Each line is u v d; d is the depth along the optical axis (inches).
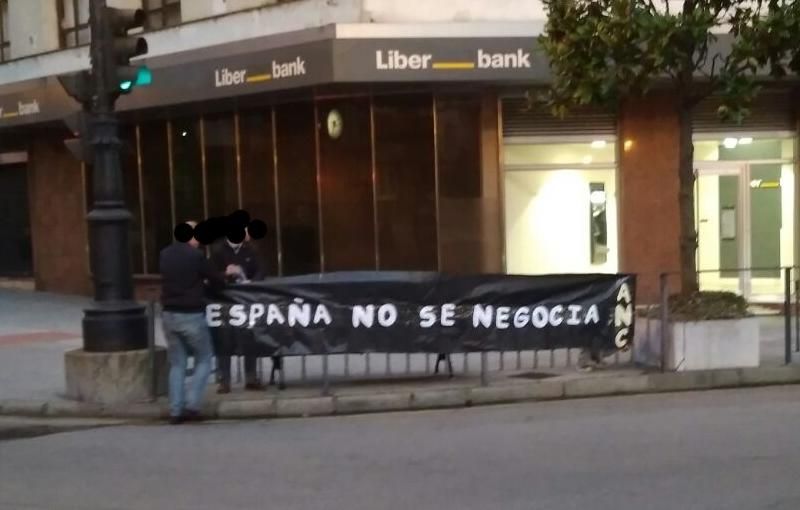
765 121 702.5
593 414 401.1
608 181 690.2
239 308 427.2
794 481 291.9
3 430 392.5
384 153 670.5
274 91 647.8
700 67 483.8
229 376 438.6
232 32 696.4
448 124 663.8
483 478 303.7
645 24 434.6
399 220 672.4
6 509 282.8
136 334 427.2
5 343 587.8
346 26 607.8
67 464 337.7
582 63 461.7
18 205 912.3
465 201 666.2
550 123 679.1
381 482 302.7
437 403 426.6
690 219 475.8
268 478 311.3
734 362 462.6
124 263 429.1
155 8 768.3
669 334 460.4
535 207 685.9
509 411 414.9
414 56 606.9
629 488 287.6
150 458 343.0
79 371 423.5
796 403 413.7
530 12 636.1
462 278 441.7
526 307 448.1
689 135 474.3
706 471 304.7
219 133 740.0
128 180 796.0
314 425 396.8
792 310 521.0
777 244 711.7
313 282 431.5
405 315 438.9
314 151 689.6
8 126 805.2
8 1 888.3
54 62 830.5
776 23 441.7
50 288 880.3
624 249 685.9
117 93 424.8
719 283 582.9
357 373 477.7
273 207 711.7
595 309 455.8
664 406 414.3
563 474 305.4
